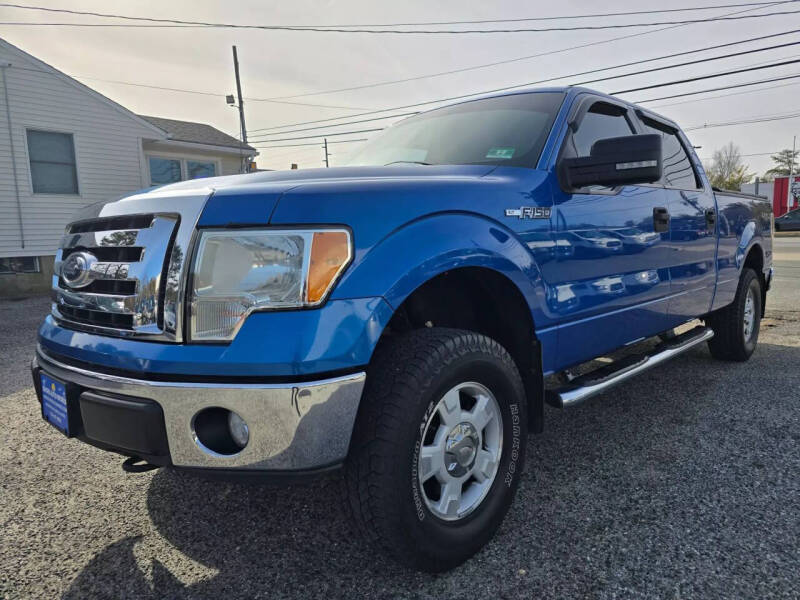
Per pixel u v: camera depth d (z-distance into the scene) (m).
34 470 2.92
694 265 3.70
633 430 3.31
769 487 2.55
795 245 20.91
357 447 1.78
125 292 1.84
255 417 1.62
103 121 13.89
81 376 1.87
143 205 1.90
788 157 70.38
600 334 2.80
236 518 2.41
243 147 17.78
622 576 1.94
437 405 1.90
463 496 2.08
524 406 2.27
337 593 1.89
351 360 1.67
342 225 1.74
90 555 2.15
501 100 3.14
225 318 1.66
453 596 1.86
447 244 1.93
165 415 1.69
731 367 4.70
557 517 2.34
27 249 12.79
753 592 1.83
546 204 2.41
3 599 1.89
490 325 2.51
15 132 12.47
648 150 2.31
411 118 3.53
